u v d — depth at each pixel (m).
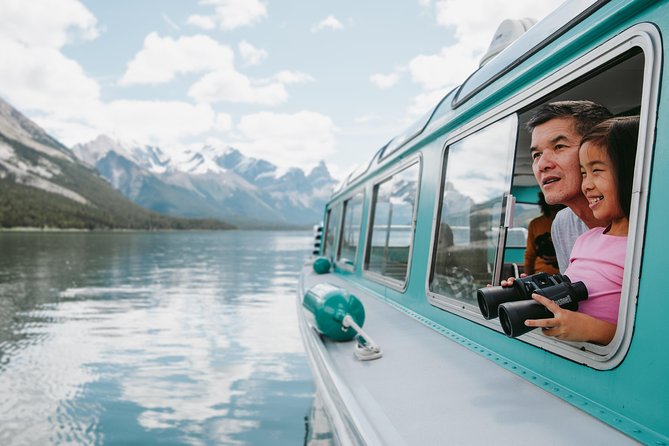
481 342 3.18
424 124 4.72
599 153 2.54
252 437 5.40
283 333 11.44
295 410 6.24
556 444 1.96
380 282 5.65
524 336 2.69
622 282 2.05
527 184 3.96
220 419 5.96
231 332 11.58
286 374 7.94
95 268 32.84
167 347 9.98
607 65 2.26
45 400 6.71
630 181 2.37
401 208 5.20
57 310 15.15
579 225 3.12
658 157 1.88
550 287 2.24
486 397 2.47
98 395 6.91
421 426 2.29
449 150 4.05
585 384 2.21
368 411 2.54
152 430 5.64
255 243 89.69
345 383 2.99
